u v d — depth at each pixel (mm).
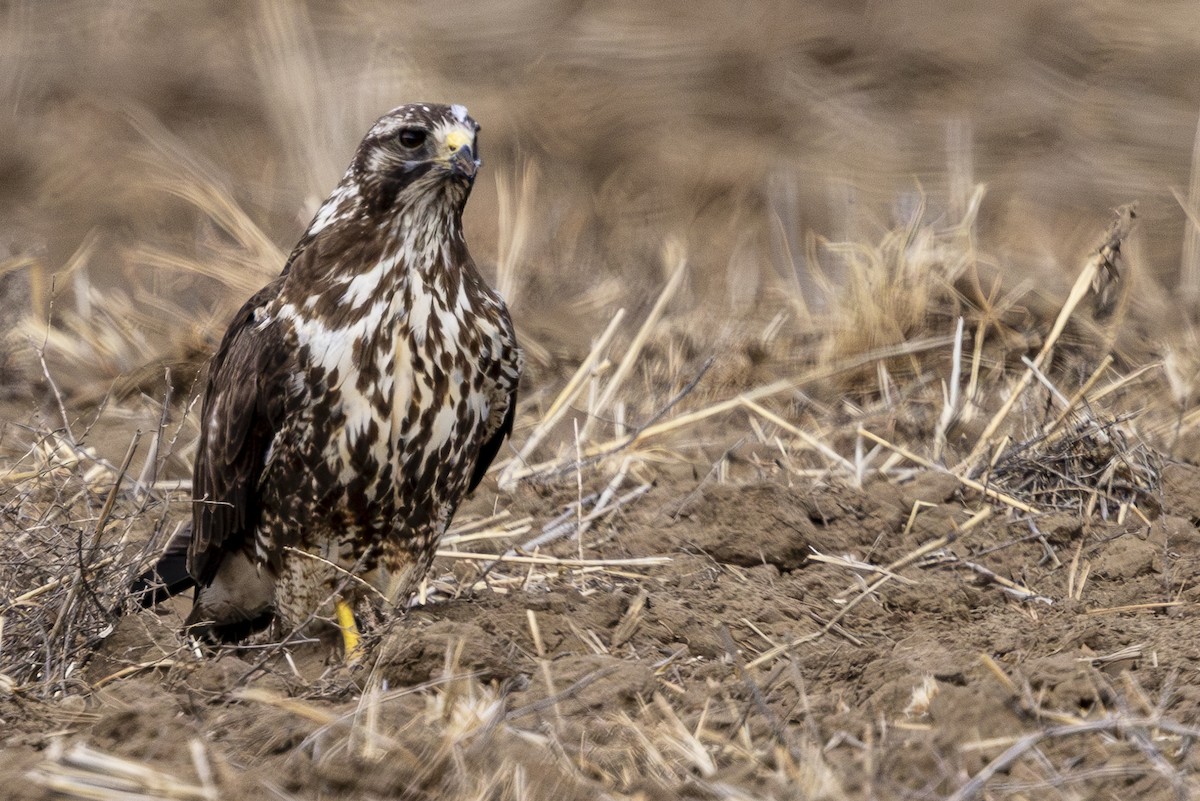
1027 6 24469
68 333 16359
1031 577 11023
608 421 14109
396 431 9812
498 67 22859
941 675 8641
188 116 21625
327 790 7445
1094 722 7922
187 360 15312
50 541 10234
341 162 19078
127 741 7953
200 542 10555
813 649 9594
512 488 12781
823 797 7234
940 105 22391
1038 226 18828
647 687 8641
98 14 23875
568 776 7410
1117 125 21766
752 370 14891
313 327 9789
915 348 14742
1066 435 12391
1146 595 10602
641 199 19938
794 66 22859
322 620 10250
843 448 13562
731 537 11352
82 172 20031
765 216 19609
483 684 8898
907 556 11195
